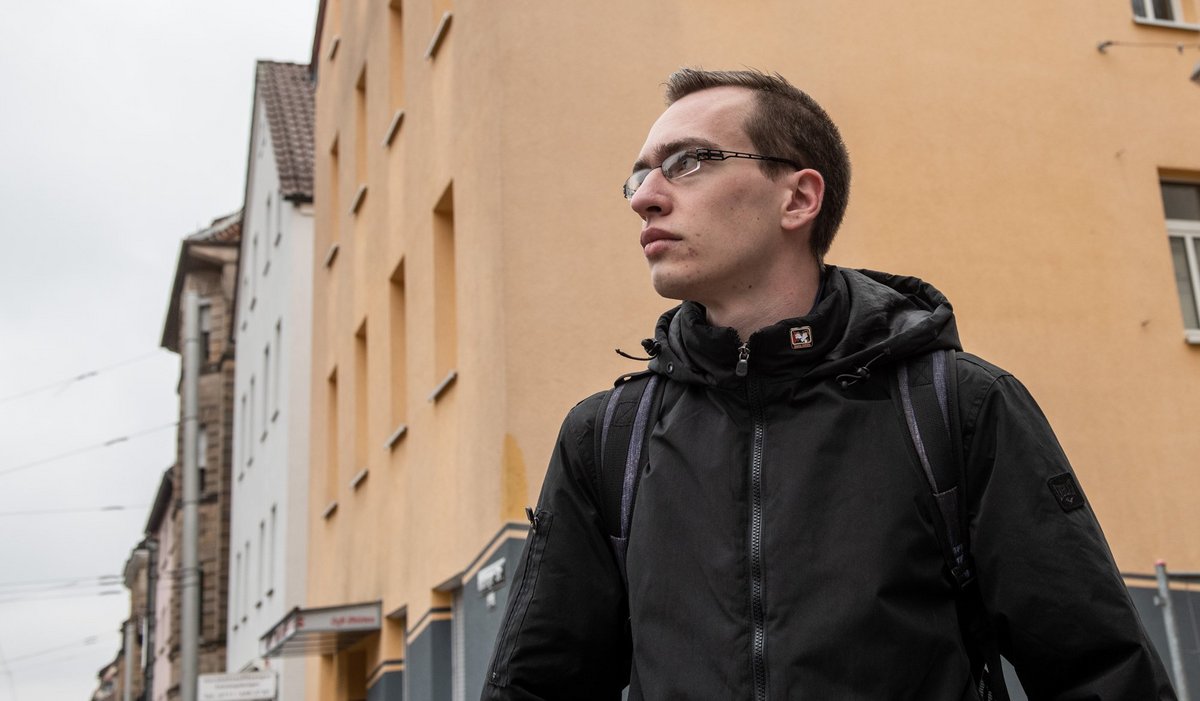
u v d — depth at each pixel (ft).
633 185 8.12
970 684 6.65
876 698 6.36
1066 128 36.01
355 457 51.24
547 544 7.89
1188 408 34.68
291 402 68.85
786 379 7.11
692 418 7.35
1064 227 35.17
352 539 50.19
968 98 35.47
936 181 34.63
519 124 31.58
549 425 29.66
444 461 35.32
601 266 30.99
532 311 30.30
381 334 46.06
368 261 49.21
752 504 6.89
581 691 7.82
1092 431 33.73
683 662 6.74
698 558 6.89
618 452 7.73
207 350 115.24
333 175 60.80
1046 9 36.86
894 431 6.93
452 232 38.37
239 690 58.29
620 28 32.91
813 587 6.55
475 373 32.17
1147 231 35.94
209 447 110.52
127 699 152.97
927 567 6.70
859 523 6.66
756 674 6.50
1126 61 37.11
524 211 30.99
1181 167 36.86
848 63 34.83
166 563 152.35
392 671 42.75
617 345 30.48
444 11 38.75
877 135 34.58
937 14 35.81
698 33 33.53
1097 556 6.63
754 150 7.82
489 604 29.89
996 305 34.06
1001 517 6.71
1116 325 34.78
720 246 7.68
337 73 60.18
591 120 32.01
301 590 66.33
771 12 34.42
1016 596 6.63
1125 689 6.43
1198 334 35.27
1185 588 32.04
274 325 76.43
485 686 7.80
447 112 36.86
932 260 33.99
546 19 32.42
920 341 7.09
